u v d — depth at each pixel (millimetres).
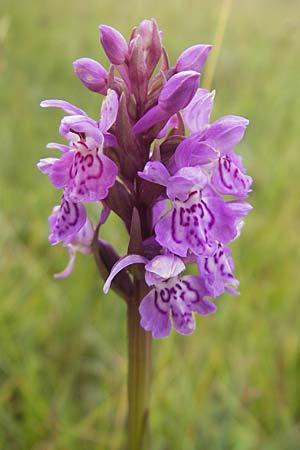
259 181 295
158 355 200
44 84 375
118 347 209
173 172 125
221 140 124
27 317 209
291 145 311
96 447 177
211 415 187
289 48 374
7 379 192
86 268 231
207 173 126
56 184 122
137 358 134
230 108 339
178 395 188
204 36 447
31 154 300
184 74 116
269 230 255
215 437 181
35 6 469
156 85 125
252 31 443
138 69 123
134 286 131
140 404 135
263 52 396
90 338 208
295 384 195
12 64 385
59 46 422
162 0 467
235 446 175
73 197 118
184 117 132
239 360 201
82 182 118
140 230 121
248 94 344
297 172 291
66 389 188
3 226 237
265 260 242
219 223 121
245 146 319
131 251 122
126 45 125
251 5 515
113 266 127
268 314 220
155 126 122
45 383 196
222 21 192
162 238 120
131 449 137
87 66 128
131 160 122
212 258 127
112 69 122
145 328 125
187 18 465
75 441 176
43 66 396
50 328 211
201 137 125
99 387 200
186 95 117
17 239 248
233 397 187
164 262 121
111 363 203
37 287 222
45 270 230
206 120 130
